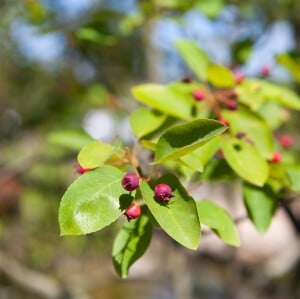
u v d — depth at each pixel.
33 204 0.90
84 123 0.79
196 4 0.51
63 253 0.93
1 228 0.88
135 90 0.33
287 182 0.33
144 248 0.28
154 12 0.51
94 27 0.50
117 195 0.25
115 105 0.63
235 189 0.77
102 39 0.49
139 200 0.26
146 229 0.28
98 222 0.24
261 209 0.32
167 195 0.24
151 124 0.32
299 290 0.78
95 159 0.26
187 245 0.24
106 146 0.26
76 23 0.53
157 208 0.24
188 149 0.25
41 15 0.53
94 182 0.25
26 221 0.93
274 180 0.33
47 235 0.92
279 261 0.70
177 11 0.52
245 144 0.31
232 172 0.33
